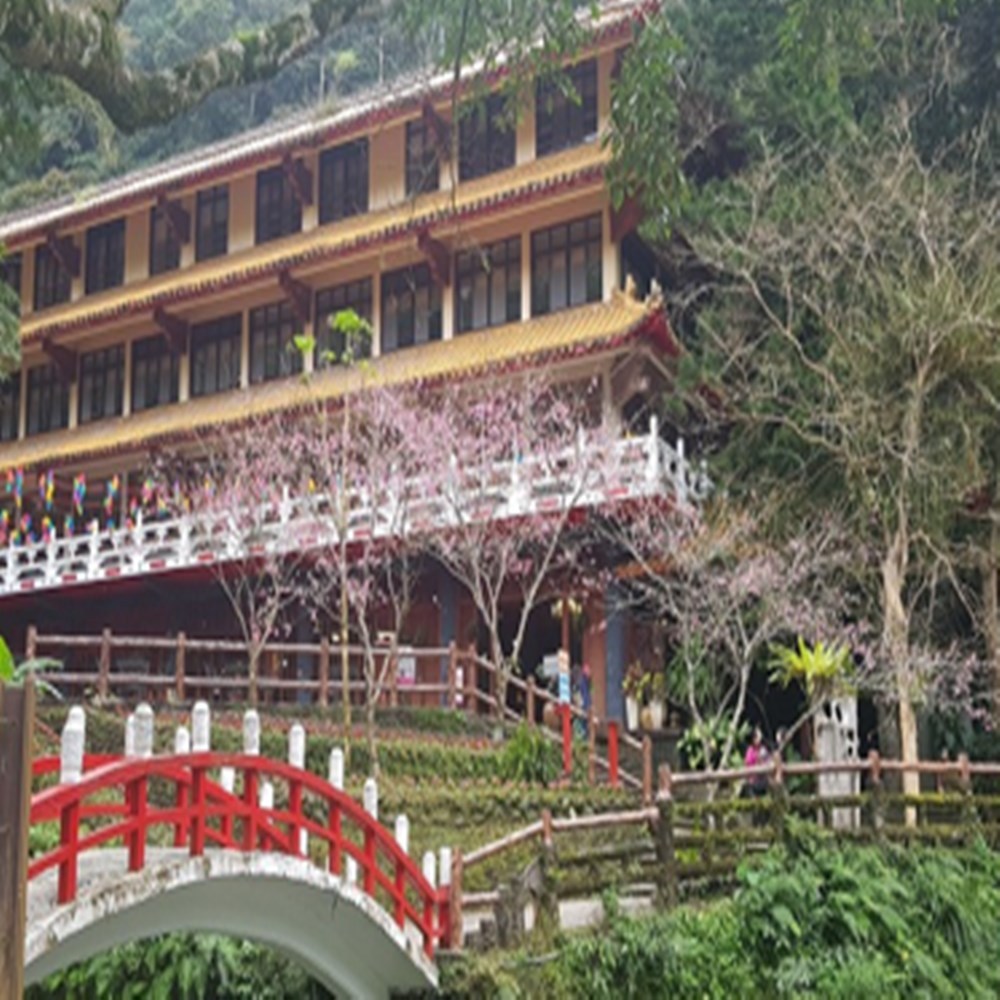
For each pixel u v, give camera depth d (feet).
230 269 108.37
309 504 83.46
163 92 39.52
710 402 82.02
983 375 69.51
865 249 71.67
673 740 71.46
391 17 44.27
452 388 84.89
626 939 40.29
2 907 20.65
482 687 82.99
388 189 104.88
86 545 98.48
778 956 42.34
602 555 78.13
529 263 93.25
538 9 42.50
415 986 38.34
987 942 46.34
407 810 57.16
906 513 67.92
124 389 115.24
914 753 62.69
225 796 31.86
